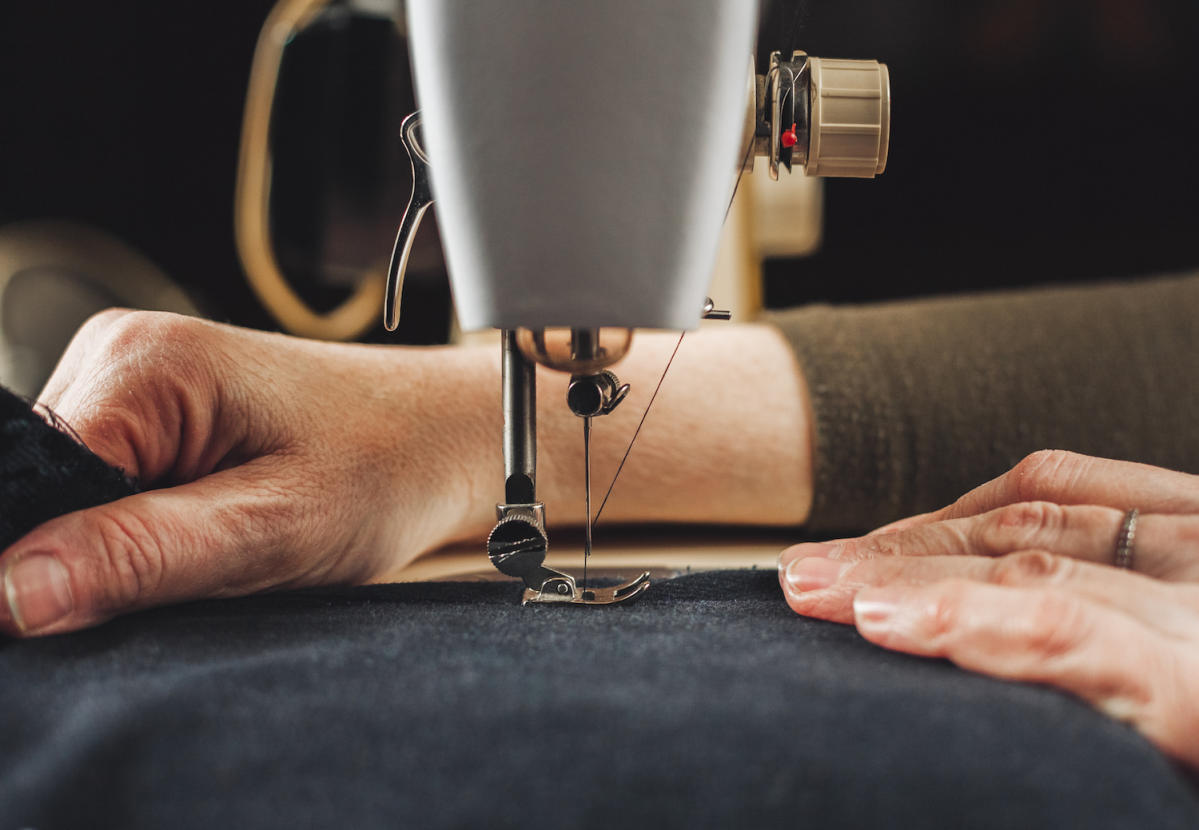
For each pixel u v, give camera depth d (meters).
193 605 0.44
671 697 0.29
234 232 1.62
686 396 0.74
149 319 0.50
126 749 0.27
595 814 0.24
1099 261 1.67
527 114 0.32
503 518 0.46
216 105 1.63
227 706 0.28
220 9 1.61
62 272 1.30
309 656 0.33
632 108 0.32
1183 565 0.39
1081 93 1.65
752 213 1.24
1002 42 1.65
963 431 0.74
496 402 0.64
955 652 0.34
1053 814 0.24
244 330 0.54
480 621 0.41
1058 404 0.76
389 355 0.63
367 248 1.14
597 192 0.33
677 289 0.35
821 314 0.83
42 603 0.36
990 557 0.43
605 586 0.52
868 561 0.43
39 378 1.17
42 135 1.60
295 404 0.52
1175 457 0.75
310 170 1.11
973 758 0.25
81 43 1.59
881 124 0.43
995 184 1.68
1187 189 1.65
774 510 0.74
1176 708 0.30
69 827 0.25
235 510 0.44
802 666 0.33
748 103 0.43
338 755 0.26
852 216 1.69
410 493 0.57
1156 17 1.61
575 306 0.34
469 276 0.35
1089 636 0.32
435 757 0.26
